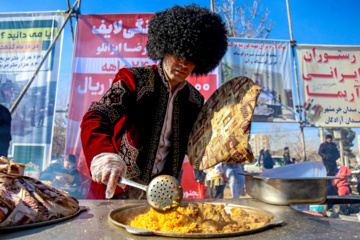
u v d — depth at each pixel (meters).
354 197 1.22
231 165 4.11
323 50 4.92
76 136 4.23
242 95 1.11
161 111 1.24
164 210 0.77
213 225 0.78
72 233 0.65
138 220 0.81
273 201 1.06
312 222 0.77
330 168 4.73
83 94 4.37
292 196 1.04
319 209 2.86
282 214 0.90
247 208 0.94
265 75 4.75
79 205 1.01
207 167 1.16
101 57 4.49
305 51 4.88
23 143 4.20
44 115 4.30
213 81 4.46
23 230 0.67
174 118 1.29
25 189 0.76
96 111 1.05
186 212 0.88
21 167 0.80
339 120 4.77
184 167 4.15
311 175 1.25
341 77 4.87
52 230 0.67
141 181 1.24
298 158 4.73
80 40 4.50
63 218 0.76
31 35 4.55
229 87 1.21
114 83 1.16
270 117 4.72
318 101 4.79
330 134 4.82
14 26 4.55
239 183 4.09
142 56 4.54
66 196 0.87
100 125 1.00
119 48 4.54
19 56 4.50
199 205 0.97
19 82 4.42
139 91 1.19
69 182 4.02
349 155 4.83
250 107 1.04
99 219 0.79
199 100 1.41
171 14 1.21
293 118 4.74
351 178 4.84
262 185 1.11
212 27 1.22
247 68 4.72
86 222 0.75
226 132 1.12
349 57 4.93
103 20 4.58
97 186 1.35
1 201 0.68
